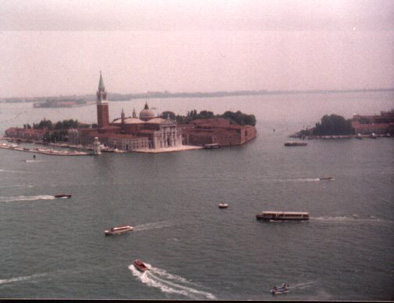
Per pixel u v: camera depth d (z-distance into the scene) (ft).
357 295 174.29
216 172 371.15
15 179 358.02
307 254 206.28
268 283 183.62
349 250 211.00
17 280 187.42
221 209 273.13
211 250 213.05
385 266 194.59
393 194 291.58
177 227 244.01
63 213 269.85
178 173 372.38
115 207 280.10
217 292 178.70
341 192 298.56
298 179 339.16
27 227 243.40
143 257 206.90
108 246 219.20
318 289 178.29
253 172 364.99
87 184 341.00
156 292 178.70
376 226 238.89
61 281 185.57
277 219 253.03
